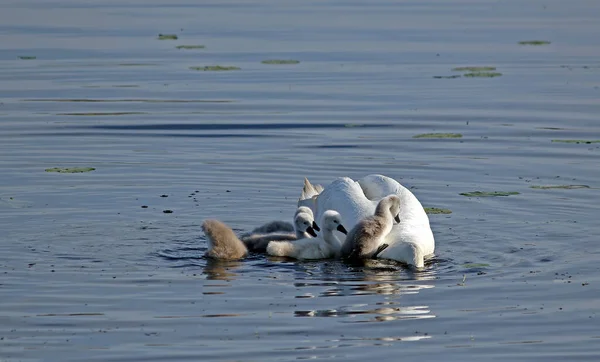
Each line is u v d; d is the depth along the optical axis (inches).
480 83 4069.9
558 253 2116.1
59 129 3262.8
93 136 3184.1
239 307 1796.3
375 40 5177.2
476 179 2719.0
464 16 6107.3
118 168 2802.7
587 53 4788.4
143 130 3267.7
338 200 2208.4
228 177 2731.3
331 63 4530.0
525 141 3127.5
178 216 2377.0
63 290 1867.6
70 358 1578.5
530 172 2780.5
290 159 2923.2
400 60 4613.7
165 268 2011.6
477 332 1704.0
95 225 2285.9
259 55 4741.6
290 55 4736.7
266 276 1973.4
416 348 1631.4
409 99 3757.4
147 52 4808.1
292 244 2092.8
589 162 2876.5
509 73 4293.8
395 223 2144.4
